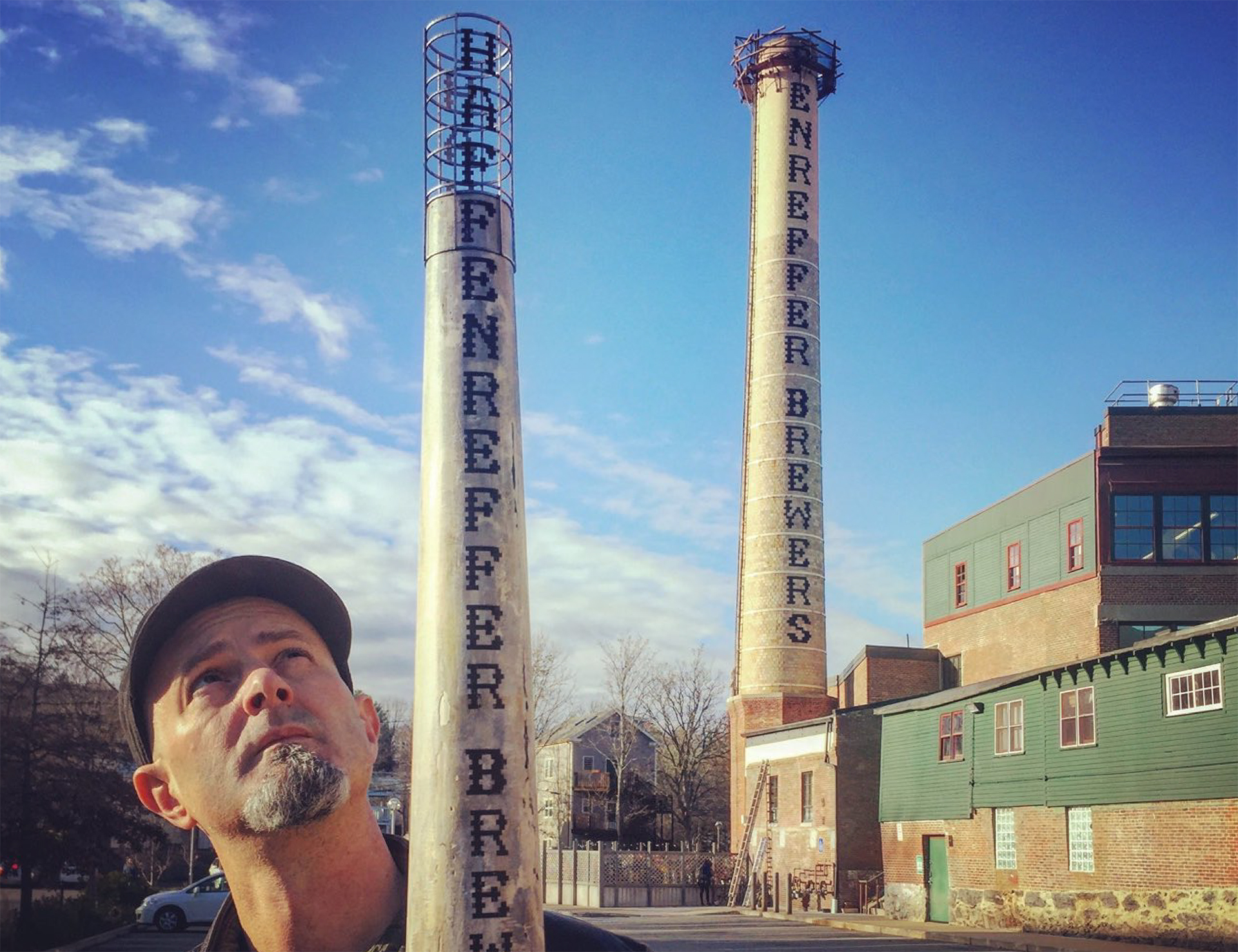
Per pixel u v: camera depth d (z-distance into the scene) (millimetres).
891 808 38406
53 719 27562
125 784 28469
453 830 3904
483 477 4281
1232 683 25375
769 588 49406
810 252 52062
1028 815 31562
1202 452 40594
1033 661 44656
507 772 4004
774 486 50062
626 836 69062
